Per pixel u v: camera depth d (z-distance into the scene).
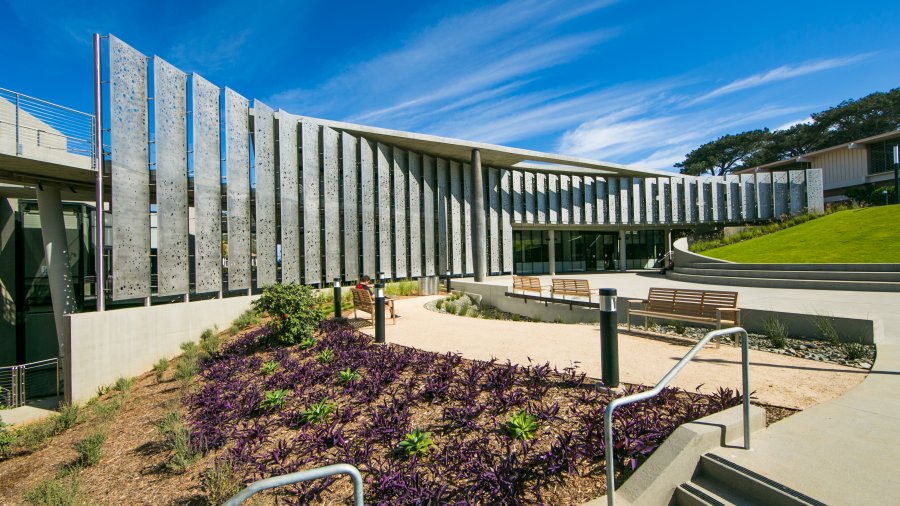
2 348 18.91
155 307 12.70
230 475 4.28
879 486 2.87
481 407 4.82
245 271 15.87
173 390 8.21
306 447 4.67
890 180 39.06
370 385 5.90
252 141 17.09
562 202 32.31
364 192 21.14
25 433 7.32
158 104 13.34
